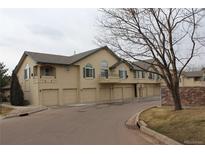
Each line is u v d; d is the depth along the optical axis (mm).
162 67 14180
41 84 29312
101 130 11227
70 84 32438
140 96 42156
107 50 37188
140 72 42500
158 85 46375
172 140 7934
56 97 30719
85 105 28391
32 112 22375
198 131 8430
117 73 38031
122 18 13633
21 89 30031
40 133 10930
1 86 38312
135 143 8227
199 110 12539
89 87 34344
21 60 32594
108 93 37156
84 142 8625
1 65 41031
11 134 11031
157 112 14938
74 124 13555
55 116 18266
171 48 13789
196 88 16734
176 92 14156
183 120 10484
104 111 20484
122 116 16688
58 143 8578
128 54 14094
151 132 9789
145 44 13727
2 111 24250
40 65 29562
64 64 31109
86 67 34156
